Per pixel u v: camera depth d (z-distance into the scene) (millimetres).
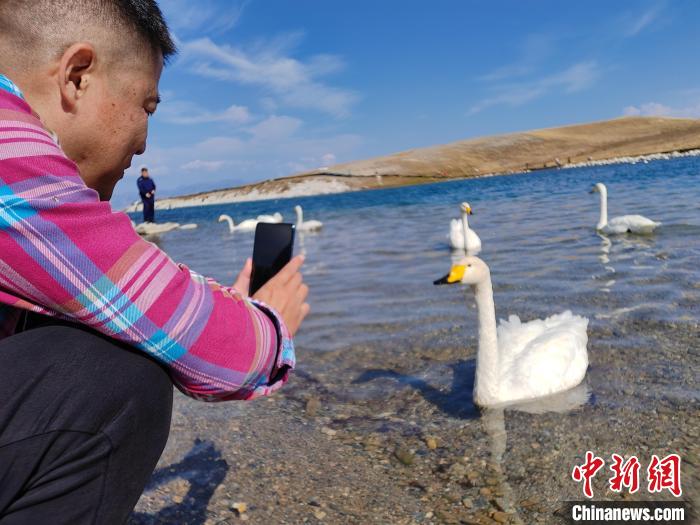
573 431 3838
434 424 4152
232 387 1409
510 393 4395
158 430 1407
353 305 7664
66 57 1302
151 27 1427
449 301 7512
